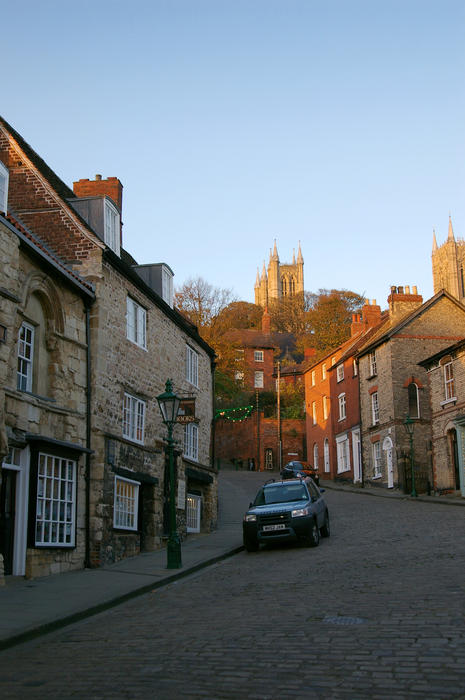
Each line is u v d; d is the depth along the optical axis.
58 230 16.77
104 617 9.80
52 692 6.06
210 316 55.22
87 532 15.15
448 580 10.97
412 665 6.33
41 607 9.96
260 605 9.80
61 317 14.88
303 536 17.45
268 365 73.88
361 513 26.03
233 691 5.80
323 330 79.12
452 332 39.41
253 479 45.38
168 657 7.01
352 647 7.02
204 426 25.00
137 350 18.56
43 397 13.95
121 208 23.19
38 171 17.20
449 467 32.72
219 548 18.25
